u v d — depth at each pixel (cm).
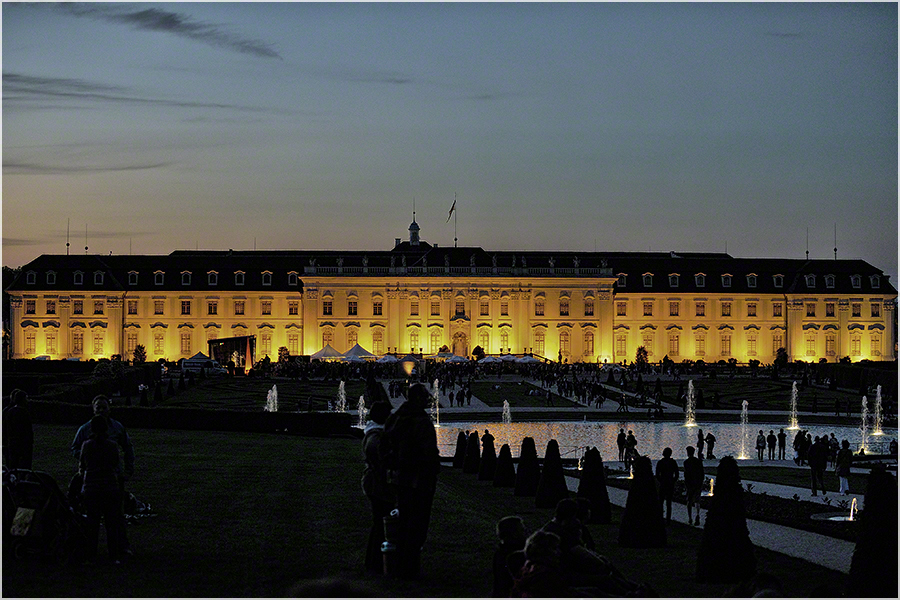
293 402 12681
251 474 4916
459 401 13000
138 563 3002
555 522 2745
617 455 8469
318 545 3294
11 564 2919
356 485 4603
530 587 2319
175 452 5981
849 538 4538
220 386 14712
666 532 4597
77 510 3136
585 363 19788
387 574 2886
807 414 12206
